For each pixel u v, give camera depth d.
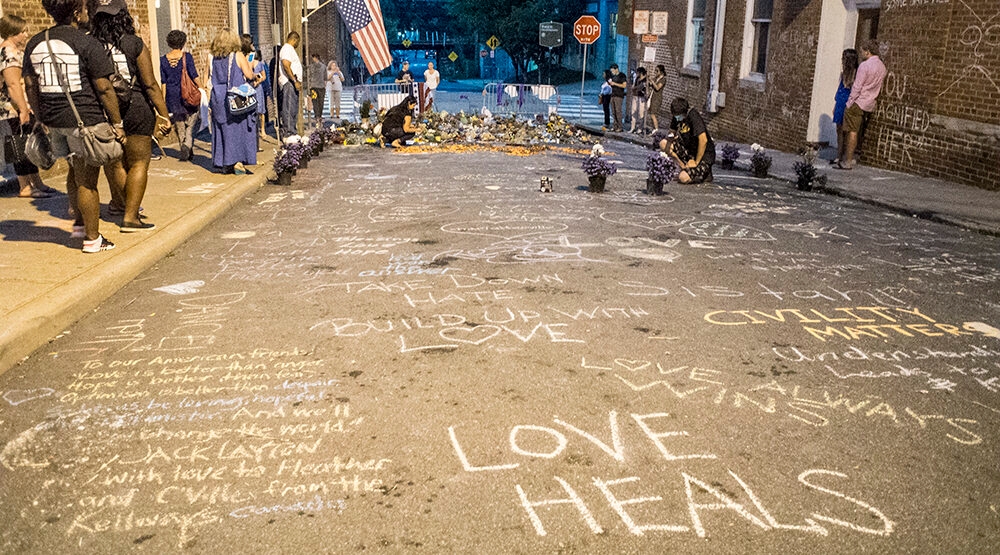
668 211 9.57
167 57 12.51
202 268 6.75
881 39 13.52
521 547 2.94
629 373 4.54
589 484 3.37
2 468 3.50
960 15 11.73
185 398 4.19
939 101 12.22
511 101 30.03
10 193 9.37
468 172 12.92
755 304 5.88
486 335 5.13
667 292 6.15
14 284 5.66
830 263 7.16
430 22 65.75
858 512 3.19
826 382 4.45
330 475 3.44
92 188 6.54
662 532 3.04
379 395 4.23
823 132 15.95
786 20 16.91
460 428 3.86
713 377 4.50
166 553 2.91
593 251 7.45
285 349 4.87
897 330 5.36
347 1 18.69
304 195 10.57
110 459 3.57
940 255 7.58
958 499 3.30
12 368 4.59
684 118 11.99
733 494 3.30
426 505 3.21
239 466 3.51
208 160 13.02
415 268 6.77
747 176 13.05
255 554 2.91
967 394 4.33
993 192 11.08
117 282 6.08
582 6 47.31
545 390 4.30
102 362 4.67
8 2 9.92
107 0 7.04
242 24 22.39
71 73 6.14
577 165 14.04
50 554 2.91
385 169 13.30
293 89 17.28
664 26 21.30
